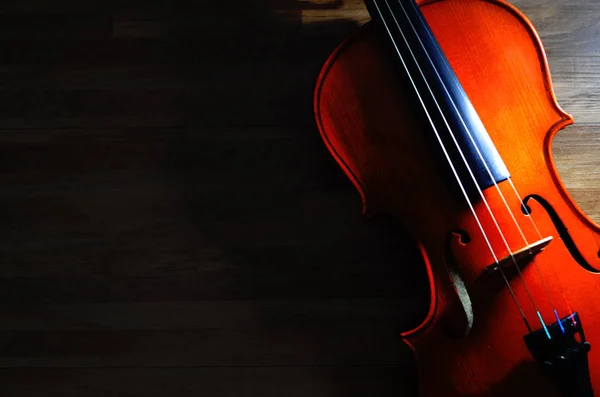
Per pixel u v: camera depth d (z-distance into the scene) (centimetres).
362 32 69
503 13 69
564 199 65
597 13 76
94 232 76
